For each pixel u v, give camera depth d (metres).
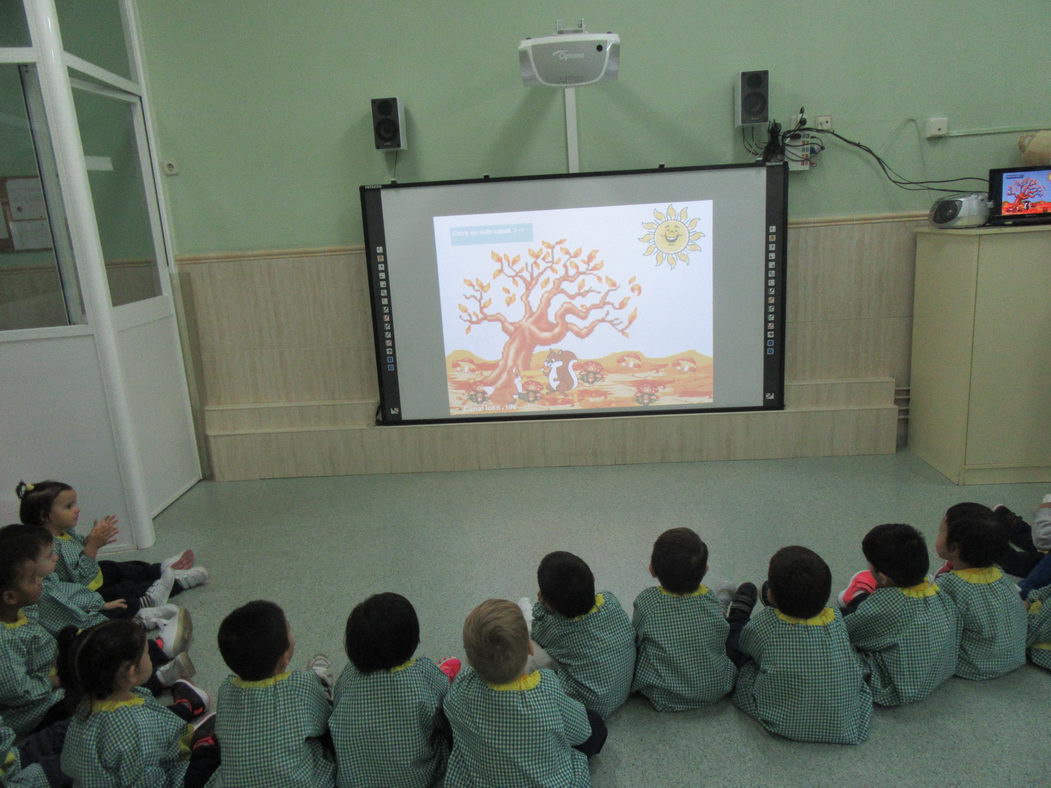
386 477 3.97
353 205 3.88
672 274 3.74
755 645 1.95
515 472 3.93
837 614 1.99
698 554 1.97
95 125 3.33
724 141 3.74
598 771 1.86
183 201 3.90
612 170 3.72
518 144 3.79
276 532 3.36
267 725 1.66
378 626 1.66
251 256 3.91
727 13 3.61
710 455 3.91
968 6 3.54
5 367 3.08
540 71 3.29
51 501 2.48
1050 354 3.25
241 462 4.05
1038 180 3.24
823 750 1.89
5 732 1.77
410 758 1.71
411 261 3.79
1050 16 3.52
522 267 3.78
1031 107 3.61
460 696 1.67
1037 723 1.93
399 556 3.05
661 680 2.02
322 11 3.70
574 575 1.91
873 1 3.56
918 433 3.79
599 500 3.49
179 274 3.91
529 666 2.08
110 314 3.14
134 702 1.75
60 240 3.04
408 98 3.77
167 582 2.77
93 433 3.18
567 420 3.92
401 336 3.88
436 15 3.68
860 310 3.83
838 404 3.87
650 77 3.69
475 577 2.84
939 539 2.12
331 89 3.77
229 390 4.06
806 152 3.67
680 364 3.84
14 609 2.04
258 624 1.66
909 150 3.68
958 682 2.11
